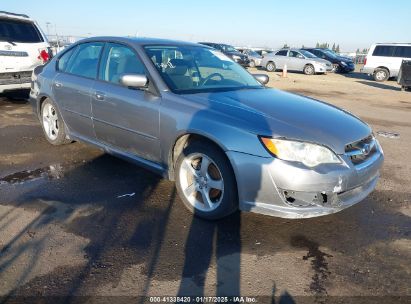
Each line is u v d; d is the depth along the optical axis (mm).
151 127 3729
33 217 3402
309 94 13656
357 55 42906
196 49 4609
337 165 3025
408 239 3297
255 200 3105
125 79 3590
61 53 5191
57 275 2621
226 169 3189
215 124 3223
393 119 9109
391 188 4449
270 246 3100
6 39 7844
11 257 2801
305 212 3010
